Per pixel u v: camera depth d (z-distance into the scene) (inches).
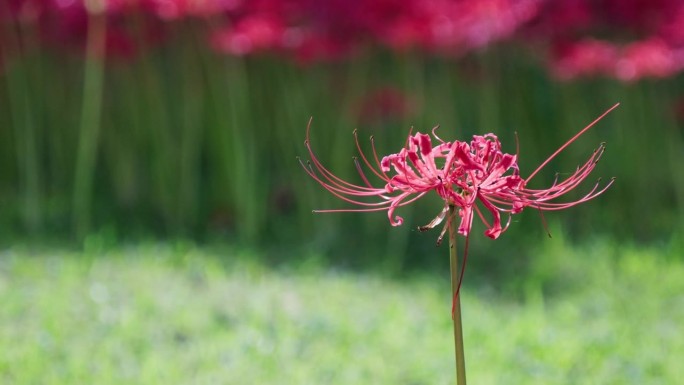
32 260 295.0
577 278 312.7
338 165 359.9
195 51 361.7
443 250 339.6
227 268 302.8
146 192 377.1
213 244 333.4
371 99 343.3
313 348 232.7
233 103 346.9
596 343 243.1
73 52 358.9
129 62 362.9
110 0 318.7
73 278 277.4
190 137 360.5
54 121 380.8
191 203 357.4
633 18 352.8
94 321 242.7
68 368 209.8
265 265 312.0
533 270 318.0
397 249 329.7
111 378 205.2
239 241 337.7
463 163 103.9
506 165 105.3
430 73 373.1
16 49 353.1
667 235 361.4
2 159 392.2
